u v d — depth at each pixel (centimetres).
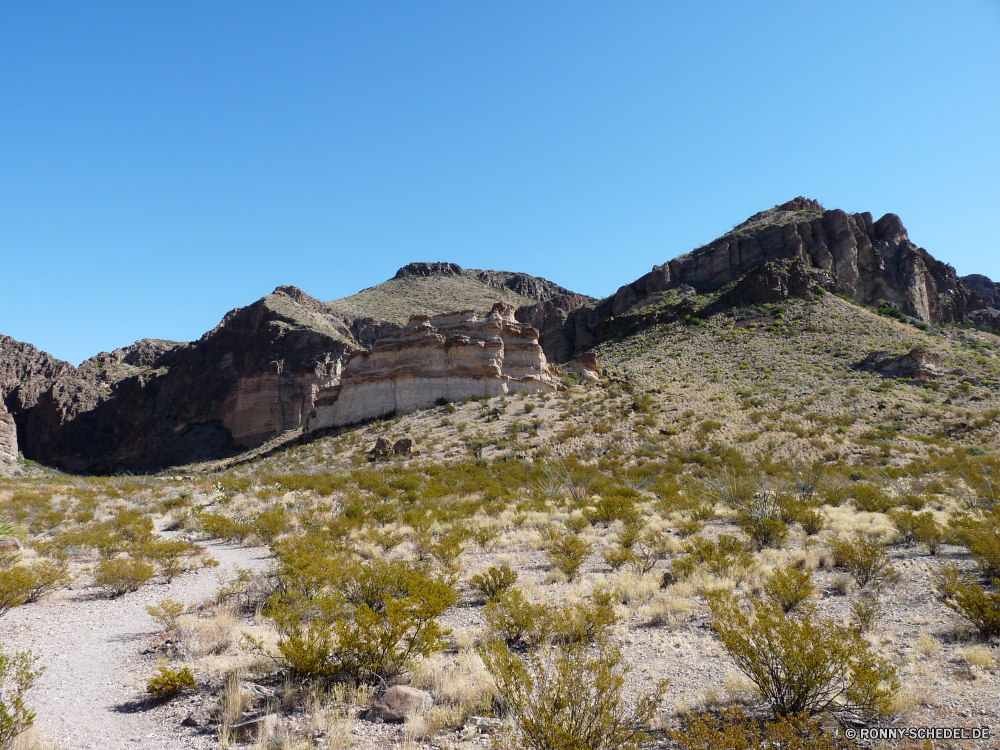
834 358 6869
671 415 4950
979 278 18250
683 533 1728
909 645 776
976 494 2206
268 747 559
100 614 1088
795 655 595
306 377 11250
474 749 538
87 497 3130
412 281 18762
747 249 10712
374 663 724
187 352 14062
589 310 12438
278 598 952
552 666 728
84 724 617
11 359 14462
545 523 1959
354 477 3659
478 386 6159
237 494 3350
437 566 1345
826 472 3108
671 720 588
